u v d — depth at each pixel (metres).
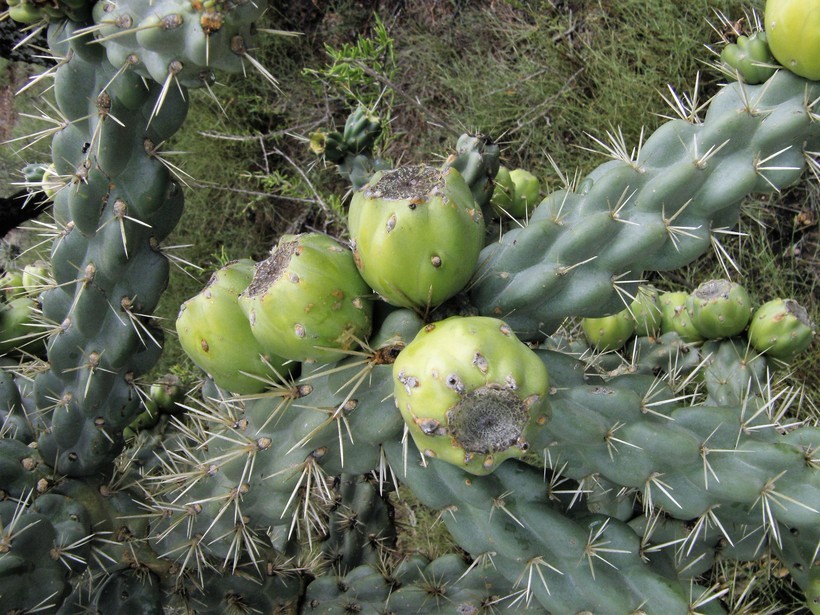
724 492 0.23
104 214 0.24
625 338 0.34
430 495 0.23
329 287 0.21
